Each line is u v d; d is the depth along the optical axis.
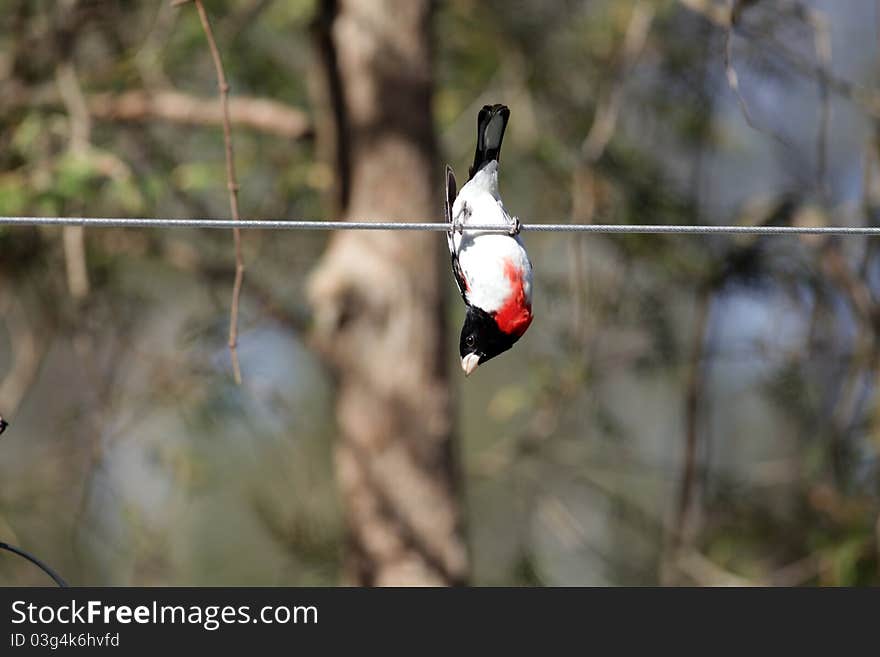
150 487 18.30
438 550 14.07
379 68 13.86
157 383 15.64
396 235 13.94
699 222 16.12
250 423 15.79
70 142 13.66
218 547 25.44
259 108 14.75
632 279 16.38
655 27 16.23
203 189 15.02
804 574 15.71
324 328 14.10
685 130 16.52
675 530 16.77
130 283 17.56
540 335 16.55
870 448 14.83
